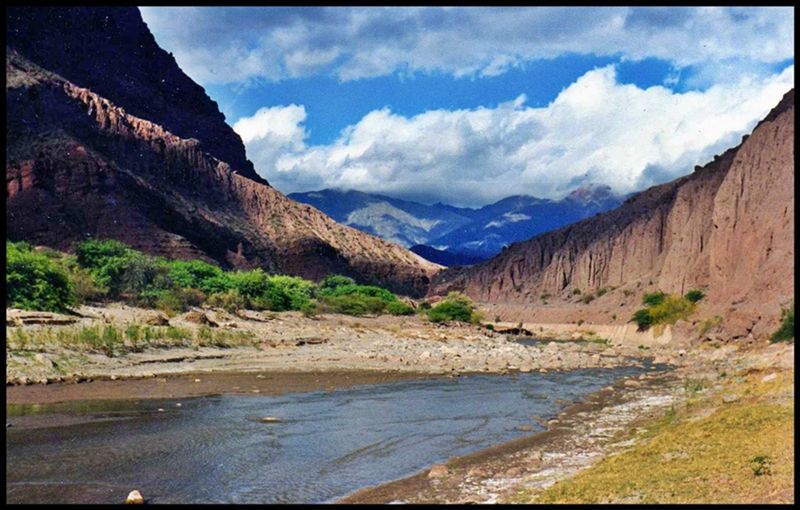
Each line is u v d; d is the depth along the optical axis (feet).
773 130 304.91
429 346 247.91
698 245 379.96
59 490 64.18
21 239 498.28
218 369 159.84
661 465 64.44
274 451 82.89
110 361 152.76
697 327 276.62
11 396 111.45
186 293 291.38
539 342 328.90
